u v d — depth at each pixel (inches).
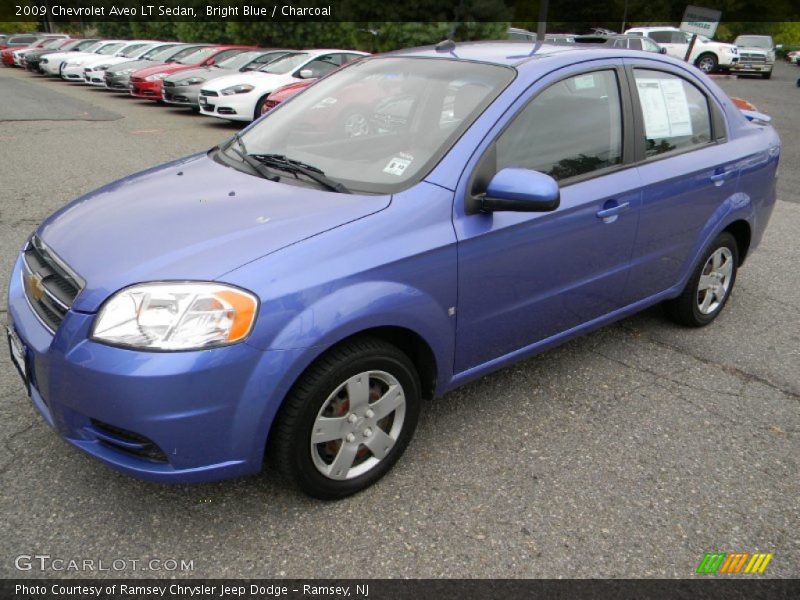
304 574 90.9
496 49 135.9
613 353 155.4
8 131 438.3
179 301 85.7
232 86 471.2
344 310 92.5
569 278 126.1
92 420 90.0
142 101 644.1
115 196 114.9
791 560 96.6
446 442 119.8
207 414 86.8
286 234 94.6
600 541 98.3
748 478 113.6
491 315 114.9
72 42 1025.5
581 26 1423.5
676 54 997.8
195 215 102.0
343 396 99.6
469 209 107.3
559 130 122.2
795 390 142.3
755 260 222.1
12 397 126.6
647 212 136.5
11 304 105.1
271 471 110.4
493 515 102.6
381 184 107.6
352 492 104.9
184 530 97.3
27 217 244.7
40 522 97.5
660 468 115.2
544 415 129.3
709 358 154.5
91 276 91.0
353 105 129.4
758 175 165.3
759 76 1072.8
